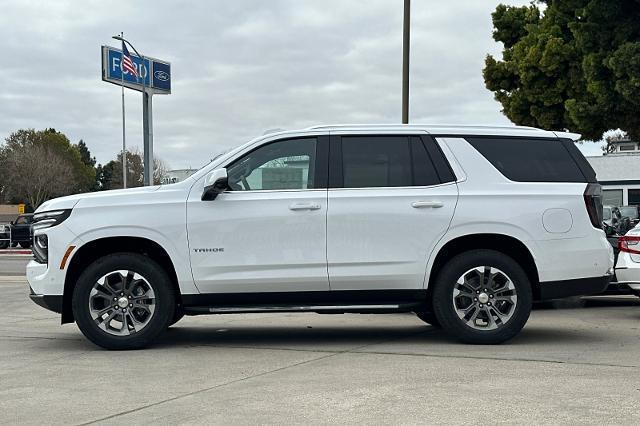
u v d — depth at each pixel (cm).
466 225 738
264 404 517
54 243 732
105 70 3931
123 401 534
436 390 552
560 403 511
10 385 591
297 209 734
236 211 735
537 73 2130
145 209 734
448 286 739
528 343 762
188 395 548
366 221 734
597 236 752
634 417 476
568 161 771
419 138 765
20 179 7425
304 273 732
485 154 762
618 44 1814
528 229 739
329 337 830
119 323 765
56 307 737
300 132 764
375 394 542
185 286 733
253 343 790
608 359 671
